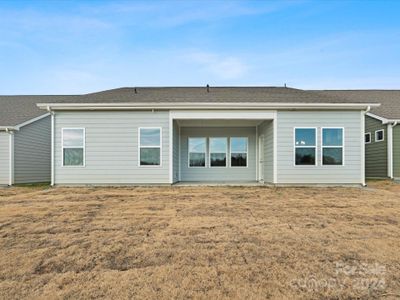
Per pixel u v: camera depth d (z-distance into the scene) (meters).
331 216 6.05
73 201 7.75
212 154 14.39
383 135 15.16
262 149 13.31
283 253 3.96
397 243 4.38
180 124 13.80
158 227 5.23
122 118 11.09
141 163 11.06
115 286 3.04
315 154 10.91
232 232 4.92
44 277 3.26
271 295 2.86
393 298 2.83
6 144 13.42
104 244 4.32
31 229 5.11
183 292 2.92
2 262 3.68
